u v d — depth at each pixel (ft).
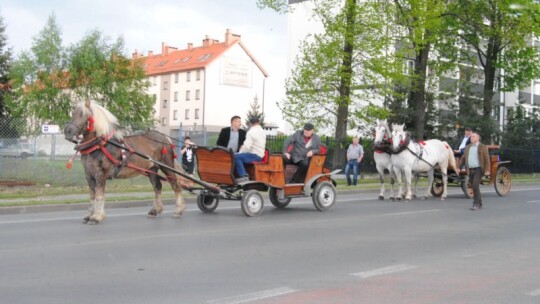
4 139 64.64
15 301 19.30
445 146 60.29
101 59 115.96
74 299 19.61
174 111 260.62
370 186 75.61
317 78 85.61
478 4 105.81
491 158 65.41
